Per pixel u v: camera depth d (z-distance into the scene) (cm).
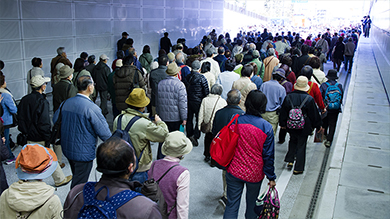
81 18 1138
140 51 1493
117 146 175
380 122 696
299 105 477
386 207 381
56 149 502
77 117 347
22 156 241
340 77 1305
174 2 1703
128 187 177
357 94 929
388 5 1327
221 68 855
